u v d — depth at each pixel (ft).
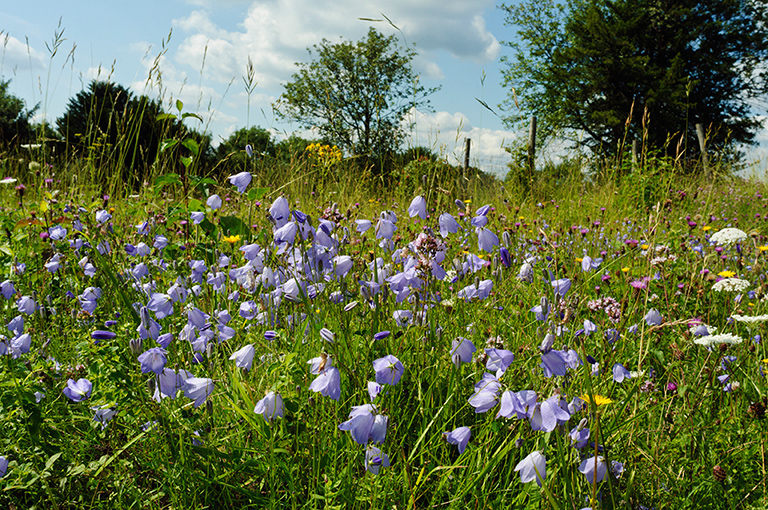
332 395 5.22
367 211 16.26
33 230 11.44
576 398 5.32
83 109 53.67
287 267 7.08
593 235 15.72
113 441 5.78
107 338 5.76
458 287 7.86
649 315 8.34
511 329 7.98
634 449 5.77
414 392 6.70
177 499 5.11
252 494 5.16
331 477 5.40
